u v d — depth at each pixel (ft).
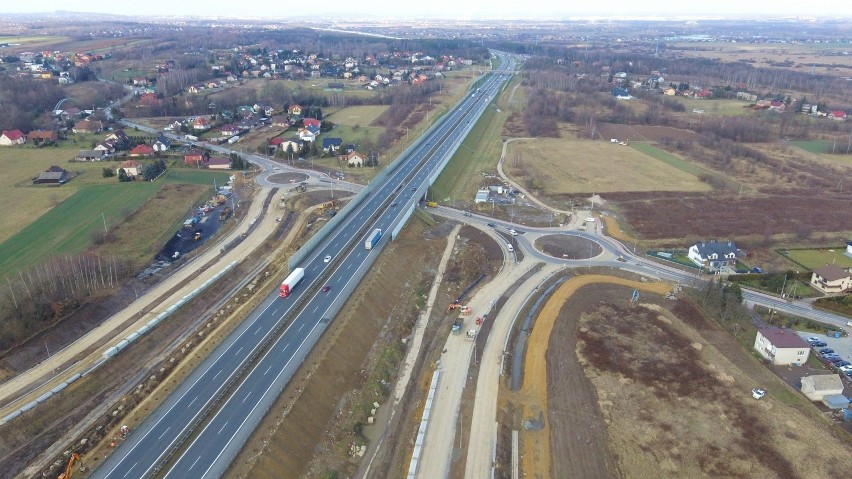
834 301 333.62
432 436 230.27
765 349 285.64
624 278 367.45
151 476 191.72
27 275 327.67
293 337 275.18
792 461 216.54
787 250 409.69
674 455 220.23
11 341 262.06
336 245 386.11
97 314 295.28
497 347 292.20
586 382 264.52
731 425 235.81
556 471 214.07
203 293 323.57
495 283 360.28
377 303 320.50
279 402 229.66
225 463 197.47
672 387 260.21
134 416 222.28
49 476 195.52
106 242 390.01
